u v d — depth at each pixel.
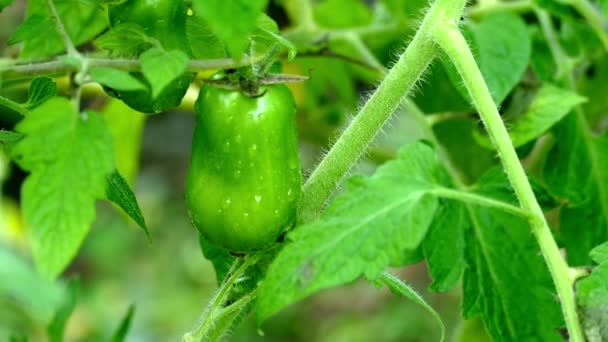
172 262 1.92
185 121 2.11
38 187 0.47
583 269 0.54
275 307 0.49
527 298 0.61
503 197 0.63
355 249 0.50
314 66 0.85
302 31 0.81
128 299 1.83
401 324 1.55
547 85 0.71
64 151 0.47
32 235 0.46
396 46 0.84
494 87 0.69
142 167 2.07
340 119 0.90
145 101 0.53
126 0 0.52
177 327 1.80
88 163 0.47
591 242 0.69
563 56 0.75
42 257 0.46
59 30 0.52
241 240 0.54
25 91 0.88
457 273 0.61
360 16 0.86
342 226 0.51
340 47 0.84
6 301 1.25
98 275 1.87
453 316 1.53
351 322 1.74
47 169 0.47
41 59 0.56
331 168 0.56
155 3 0.52
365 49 0.80
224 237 0.54
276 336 1.78
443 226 0.62
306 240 0.50
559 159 0.71
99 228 1.91
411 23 0.79
